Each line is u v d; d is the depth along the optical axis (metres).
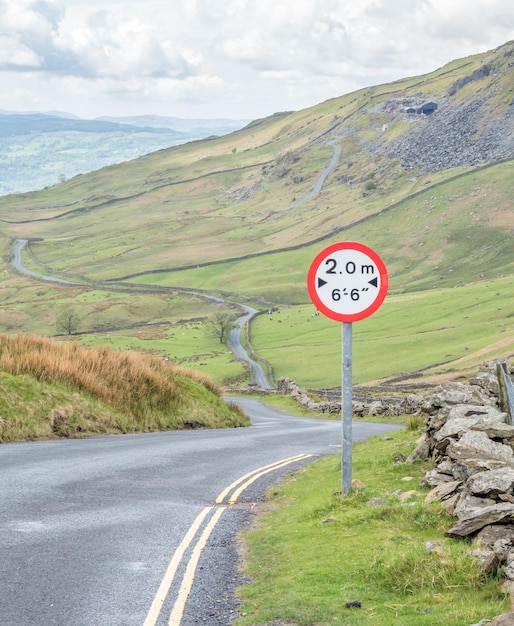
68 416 21.44
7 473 13.59
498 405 14.38
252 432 25.70
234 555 8.77
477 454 9.98
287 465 16.25
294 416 47.22
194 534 9.68
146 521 10.31
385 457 14.27
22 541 9.00
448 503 9.30
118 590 7.36
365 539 8.69
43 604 6.88
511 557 6.89
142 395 26.23
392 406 37.69
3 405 20.16
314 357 150.25
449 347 141.38
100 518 10.38
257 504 11.95
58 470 14.20
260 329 195.88
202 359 160.38
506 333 142.25
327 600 6.81
